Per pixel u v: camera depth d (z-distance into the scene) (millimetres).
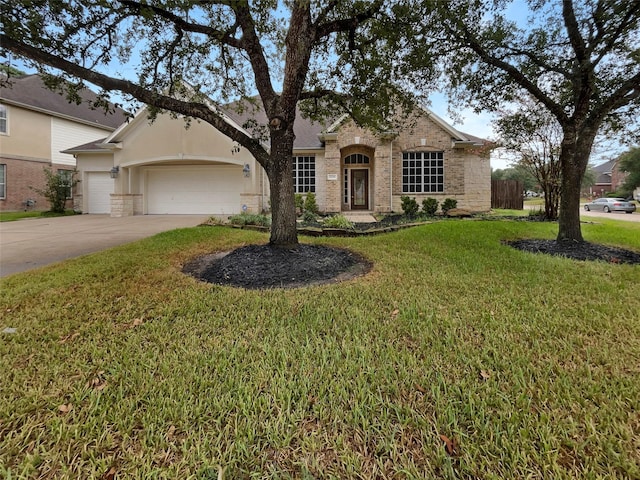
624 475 1608
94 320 3537
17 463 1745
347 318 3486
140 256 6398
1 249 7625
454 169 15820
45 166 19078
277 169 6168
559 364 2535
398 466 1684
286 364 2596
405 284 4582
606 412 2000
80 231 10523
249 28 5801
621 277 4777
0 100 16953
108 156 17156
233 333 3184
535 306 3688
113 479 1641
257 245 6707
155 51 6895
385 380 2369
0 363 2676
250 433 1881
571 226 7109
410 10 6012
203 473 1659
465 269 5254
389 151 15453
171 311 3725
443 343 2910
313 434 1899
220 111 9766
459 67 7184
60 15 5211
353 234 9148
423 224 10391
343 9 6230
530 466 1659
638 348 2746
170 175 16719
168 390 2303
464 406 2090
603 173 50062
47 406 2158
